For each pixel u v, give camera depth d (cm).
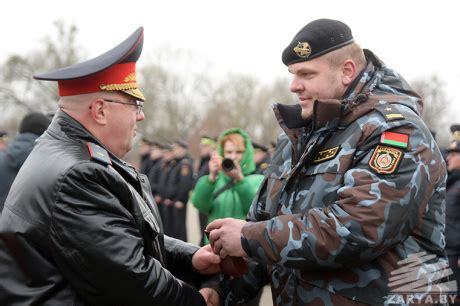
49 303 206
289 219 215
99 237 202
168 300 217
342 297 217
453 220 512
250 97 3741
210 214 462
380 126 213
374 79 235
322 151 228
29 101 2989
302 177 231
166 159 1076
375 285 213
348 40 232
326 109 220
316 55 228
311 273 224
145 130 3628
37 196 209
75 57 2889
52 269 207
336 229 204
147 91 3684
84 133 223
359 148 218
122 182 214
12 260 211
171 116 3694
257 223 221
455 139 544
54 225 204
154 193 1104
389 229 201
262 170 750
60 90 230
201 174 922
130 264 204
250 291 267
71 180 205
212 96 3766
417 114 224
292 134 240
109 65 221
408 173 204
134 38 230
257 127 3775
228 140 466
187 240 1023
